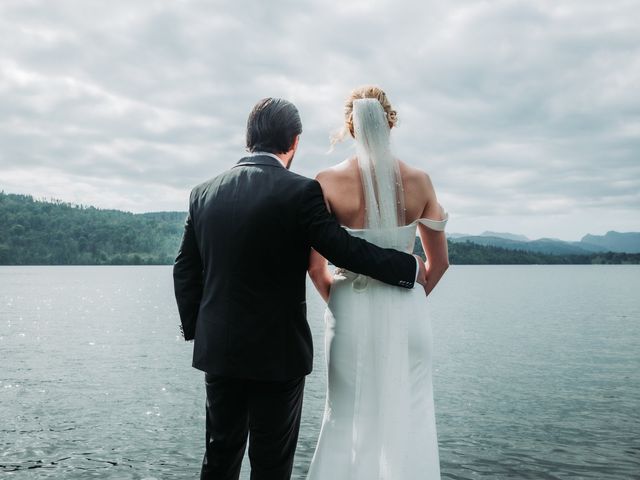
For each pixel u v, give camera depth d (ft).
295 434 7.88
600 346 61.21
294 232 7.17
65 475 19.26
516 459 22.21
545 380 40.63
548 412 30.40
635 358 52.19
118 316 105.40
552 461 21.97
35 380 39.68
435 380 40.73
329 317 8.46
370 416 8.04
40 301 152.35
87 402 32.04
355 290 8.18
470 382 39.88
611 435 25.72
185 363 48.34
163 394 34.50
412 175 8.18
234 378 7.36
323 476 8.05
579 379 41.14
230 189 7.44
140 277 383.45
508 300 157.69
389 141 8.08
